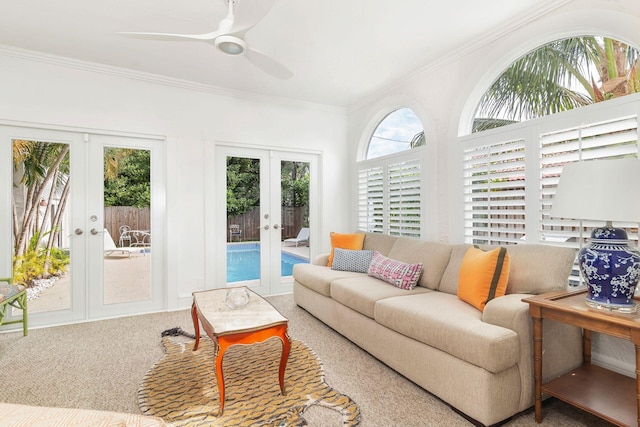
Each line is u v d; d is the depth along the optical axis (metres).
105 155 3.38
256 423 1.66
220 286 3.92
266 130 4.16
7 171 3.00
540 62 2.59
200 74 3.50
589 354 1.94
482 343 1.57
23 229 3.08
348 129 4.70
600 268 1.54
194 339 2.77
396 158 3.79
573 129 2.16
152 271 3.56
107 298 3.37
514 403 1.64
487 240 2.74
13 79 2.94
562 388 1.65
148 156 3.57
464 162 2.94
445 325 1.79
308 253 4.52
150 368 2.24
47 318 3.12
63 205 3.21
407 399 1.88
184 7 2.32
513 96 2.77
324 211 4.57
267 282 4.25
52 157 3.17
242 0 1.60
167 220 3.56
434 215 3.28
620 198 1.44
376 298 2.39
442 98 3.20
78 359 2.38
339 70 3.44
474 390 1.61
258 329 1.82
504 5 2.37
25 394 1.92
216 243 3.91
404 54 3.10
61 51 2.99
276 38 2.80
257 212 4.19
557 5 2.29
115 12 2.38
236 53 2.09
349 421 1.68
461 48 2.95
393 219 3.80
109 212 3.39
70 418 0.79
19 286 2.81
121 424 0.79
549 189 2.30
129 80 3.41
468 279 2.13
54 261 3.18
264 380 2.09
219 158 3.95
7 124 2.95
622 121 1.93
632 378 1.75
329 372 2.20
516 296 1.91
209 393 1.94
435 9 2.41
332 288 2.89
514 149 2.53
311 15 2.46
